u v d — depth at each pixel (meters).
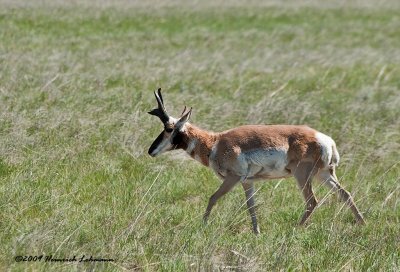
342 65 72.69
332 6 131.38
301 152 31.45
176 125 32.44
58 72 55.50
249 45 83.31
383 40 94.38
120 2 113.56
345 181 37.47
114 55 68.00
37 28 82.88
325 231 29.61
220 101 50.59
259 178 32.12
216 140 32.22
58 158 36.81
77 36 80.44
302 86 60.12
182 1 124.19
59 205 30.77
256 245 27.73
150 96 50.41
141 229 28.50
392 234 29.77
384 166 40.25
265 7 124.06
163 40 82.44
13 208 29.88
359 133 44.31
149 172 36.69
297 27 101.75
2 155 35.94
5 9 93.44
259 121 45.25
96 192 33.34
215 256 27.06
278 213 32.81
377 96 57.38
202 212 32.06
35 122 40.53
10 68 55.25
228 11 114.50
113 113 43.84
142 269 25.67
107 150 39.22
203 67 64.06
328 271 25.81
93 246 26.34
